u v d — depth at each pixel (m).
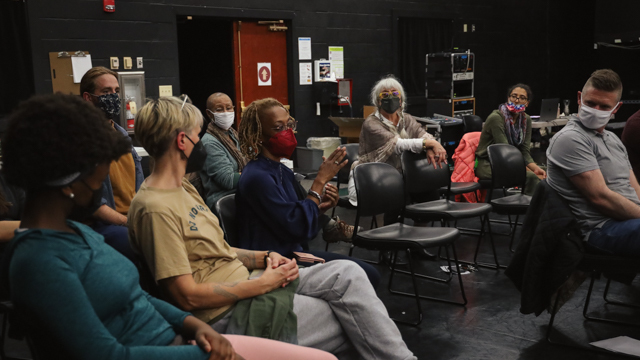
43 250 1.11
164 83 6.39
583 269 2.59
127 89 5.86
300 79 7.57
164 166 1.68
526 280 2.62
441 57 7.91
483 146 4.98
